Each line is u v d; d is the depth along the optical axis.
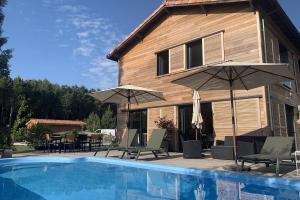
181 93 13.84
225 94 11.89
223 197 5.21
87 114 59.50
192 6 13.93
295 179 5.68
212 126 12.38
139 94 11.80
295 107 14.87
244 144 9.22
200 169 7.20
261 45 11.09
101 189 6.24
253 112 10.93
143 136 15.72
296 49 16.44
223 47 12.35
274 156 7.04
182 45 14.22
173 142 13.77
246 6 11.78
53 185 6.72
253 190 5.64
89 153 13.42
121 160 9.50
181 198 5.27
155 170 8.27
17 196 5.66
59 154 12.75
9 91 28.09
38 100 50.31
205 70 7.77
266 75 7.87
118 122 17.47
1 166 9.48
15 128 15.66
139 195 5.61
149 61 15.88
